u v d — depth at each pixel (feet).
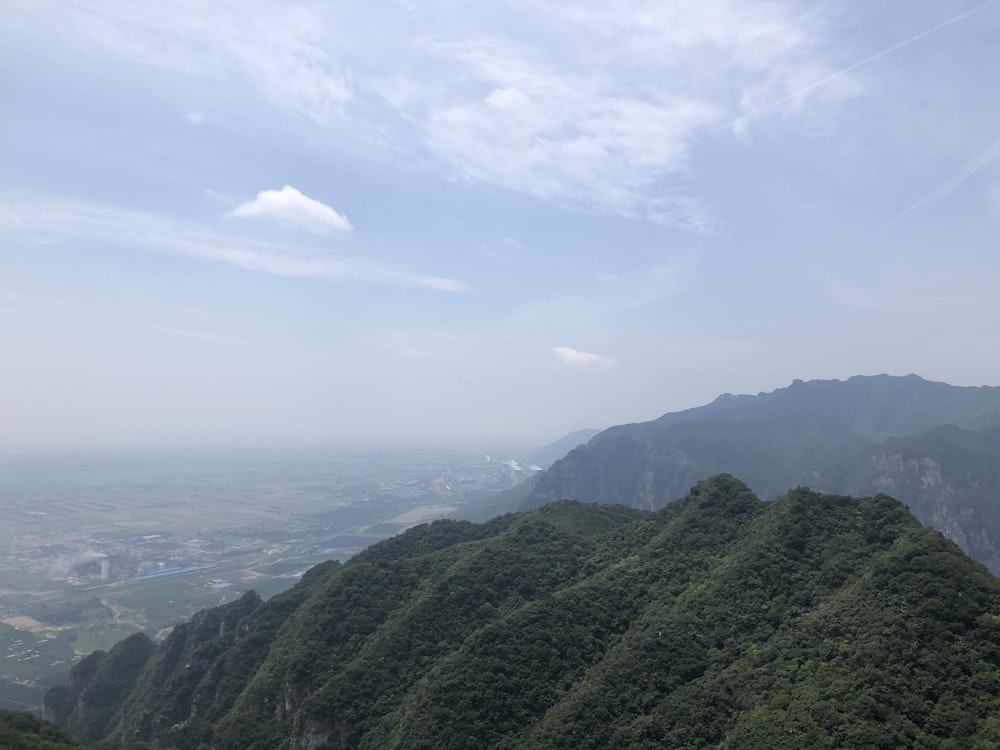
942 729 147.43
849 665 172.24
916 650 168.66
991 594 179.52
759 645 202.59
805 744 150.92
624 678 205.36
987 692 152.97
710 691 187.42
